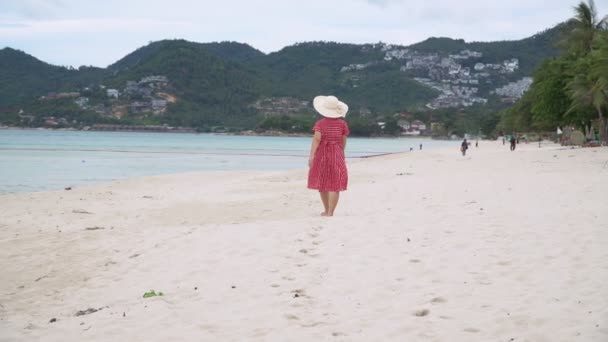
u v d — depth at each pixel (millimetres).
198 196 20094
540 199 11797
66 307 6598
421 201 13156
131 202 18688
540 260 6754
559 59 63062
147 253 8594
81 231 11336
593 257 6695
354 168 34000
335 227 9289
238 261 7625
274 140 186500
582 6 57281
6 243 10234
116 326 5438
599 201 11023
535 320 4910
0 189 27109
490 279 6195
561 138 70812
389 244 7996
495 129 172500
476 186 15875
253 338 4941
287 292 6242
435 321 5098
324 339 4844
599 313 4922
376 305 5676
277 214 14008
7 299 7156
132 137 175875
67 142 106438
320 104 10766
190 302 6102
